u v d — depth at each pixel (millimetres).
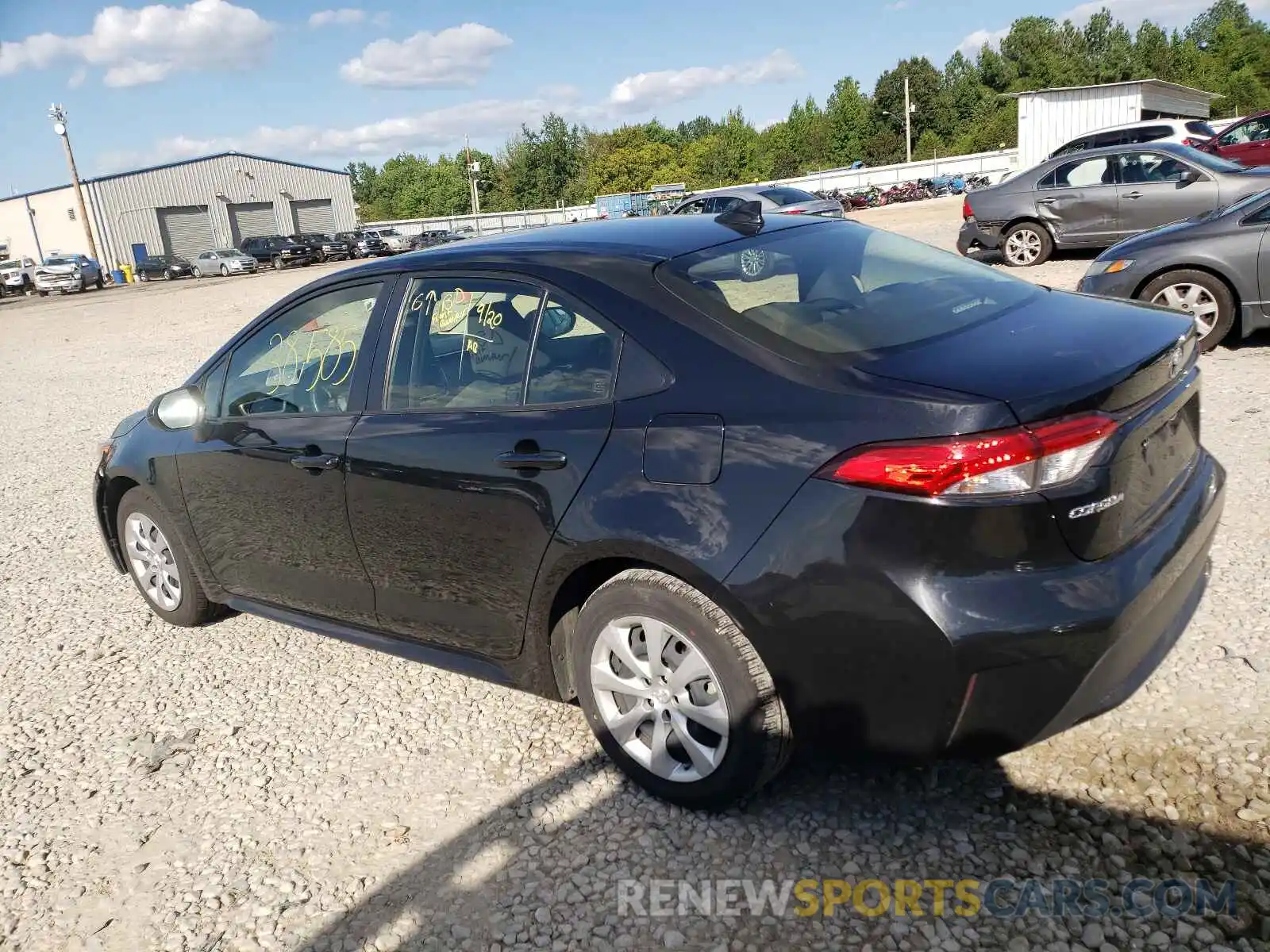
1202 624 3506
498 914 2561
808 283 2979
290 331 3861
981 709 2301
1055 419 2248
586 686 2984
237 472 3906
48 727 3850
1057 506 2234
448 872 2744
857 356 2521
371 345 3520
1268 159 17312
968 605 2230
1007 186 13039
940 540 2242
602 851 2750
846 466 2334
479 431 3064
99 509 4793
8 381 14391
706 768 2738
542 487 2871
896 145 96500
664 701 2803
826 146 101188
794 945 2348
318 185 66625
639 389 2748
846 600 2346
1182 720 2984
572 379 2920
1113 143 19078
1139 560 2393
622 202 66812
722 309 2750
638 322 2814
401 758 3350
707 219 3488
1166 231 7488
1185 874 2410
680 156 110062
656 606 2707
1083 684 2283
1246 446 5234
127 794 3326
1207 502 2824
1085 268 12109
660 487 2629
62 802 3320
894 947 2307
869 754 2494
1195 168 11711
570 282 3000
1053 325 2732
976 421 2225
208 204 60062
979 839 2617
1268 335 7691
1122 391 2398
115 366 14680
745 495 2482
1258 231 6875
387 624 3592
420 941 2500
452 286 3320
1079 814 2652
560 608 3055
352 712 3717
